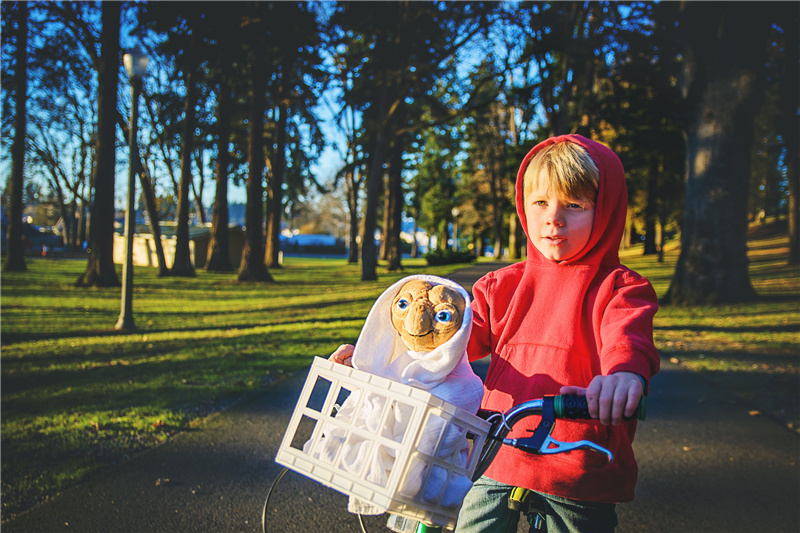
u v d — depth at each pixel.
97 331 11.95
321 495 4.00
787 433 5.34
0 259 36.97
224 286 25.66
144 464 4.47
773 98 25.47
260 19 24.70
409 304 1.74
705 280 15.46
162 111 35.00
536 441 1.45
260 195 28.88
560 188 1.75
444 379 1.73
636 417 1.31
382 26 24.78
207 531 3.45
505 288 2.01
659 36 21.41
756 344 10.14
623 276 1.77
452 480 1.47
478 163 53.44
